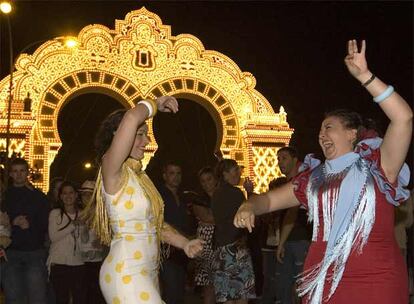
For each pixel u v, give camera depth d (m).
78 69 19.08
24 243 8.18
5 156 15.68
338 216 4.11
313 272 4.20
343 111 4.39
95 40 19.31
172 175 8.67
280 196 4.61
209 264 9.51
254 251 9.60
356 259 4.03
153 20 19.75
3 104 18.53
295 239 8.15
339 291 4.05
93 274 9.16
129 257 4.40
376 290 3.96
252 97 19.86
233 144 19.73
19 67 18.73
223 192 8.27
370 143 4.22
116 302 4.38
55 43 19.05
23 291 8.16
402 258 4.14
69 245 8.92
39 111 18.70
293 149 8.16
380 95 3.85
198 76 19.73
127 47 19.52
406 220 9.34
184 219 8.70
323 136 4.37
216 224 8.32
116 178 4.44
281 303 8.34
